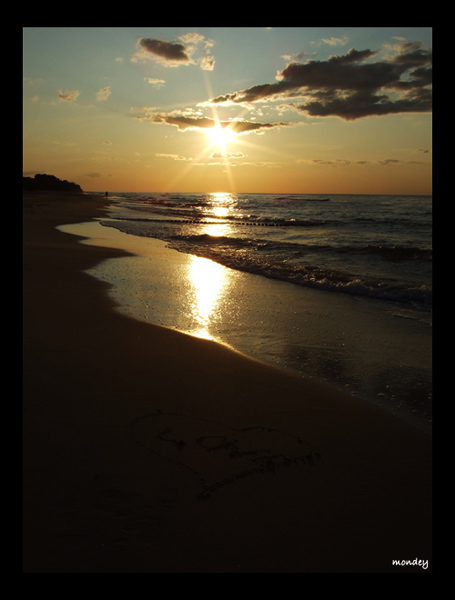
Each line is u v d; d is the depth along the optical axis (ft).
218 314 22.95
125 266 35.99
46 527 7.47
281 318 22.36
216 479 9.09
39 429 10.54
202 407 12.25
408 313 23.34
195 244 54.44
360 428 11.52
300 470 9.58
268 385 14.06
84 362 15.03
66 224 76.59
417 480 9.32
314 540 7.63
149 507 8.13
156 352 16.49
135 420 11.21
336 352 17.58
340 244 54.24
